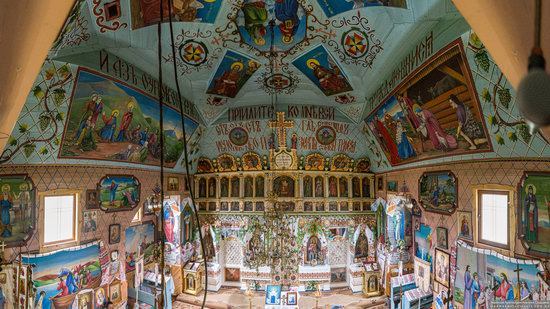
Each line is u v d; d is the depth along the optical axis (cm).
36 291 927
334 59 1277
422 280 1202
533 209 694
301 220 1819
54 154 980
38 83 815
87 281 1098
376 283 1728
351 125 1745
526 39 223
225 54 1269
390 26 930
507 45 235
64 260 1013
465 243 924
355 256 1803
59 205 1028
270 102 1705
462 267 930
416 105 1030
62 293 1002
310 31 1148
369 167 1847
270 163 1797
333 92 1537
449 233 1017
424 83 925
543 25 211
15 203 895
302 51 1264
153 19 970
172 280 1595
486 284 820
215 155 1852
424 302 1130
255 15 1080
